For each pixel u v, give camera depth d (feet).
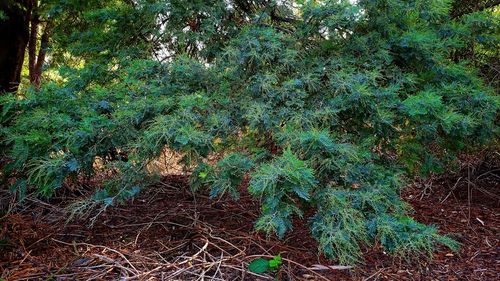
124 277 7.88
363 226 7.39
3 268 8.27
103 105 9.19
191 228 10.02
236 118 9.04
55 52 14.62
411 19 9.89
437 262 8.97
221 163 8.07
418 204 12.98
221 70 9.46
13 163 9.30
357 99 8.40
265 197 7.83
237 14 11.67
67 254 8.97
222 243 9.34
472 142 10.97
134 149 8.35
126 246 9.32
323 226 7.30
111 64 10.98
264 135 9.18
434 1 9.50
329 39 9.73
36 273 8.09
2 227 9.98
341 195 7.55
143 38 11.38
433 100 8.26
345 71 9.04
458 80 9.95
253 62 9.12
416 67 10.01
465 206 12.77
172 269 8.22
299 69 9.34
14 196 10.93
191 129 7.91
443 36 10.52
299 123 8.36
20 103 9.38
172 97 8.82
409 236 7.31
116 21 11.18
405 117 8.85
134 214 11.32
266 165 7.54
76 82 10.55
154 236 9.89
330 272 8.33
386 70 9.52
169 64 9.62
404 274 8.44
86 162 8.63
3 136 9.76
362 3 9.31
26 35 15.76
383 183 8.39
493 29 10.98
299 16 11.06
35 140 8.44
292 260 8.72
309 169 6.95
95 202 9.16
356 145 8.67
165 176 13.84
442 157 11.55
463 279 8.29
